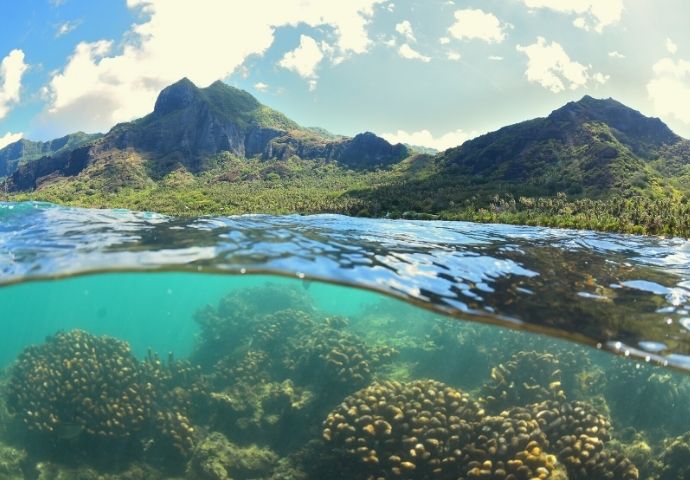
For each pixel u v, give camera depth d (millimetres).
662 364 7301
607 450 9141
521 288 9938
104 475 9836
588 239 19766
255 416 11445
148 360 13656
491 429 8961
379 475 8633
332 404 11367
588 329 7926
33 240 14148
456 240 16672
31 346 13914
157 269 11703
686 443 9617
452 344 13797
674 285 10555
